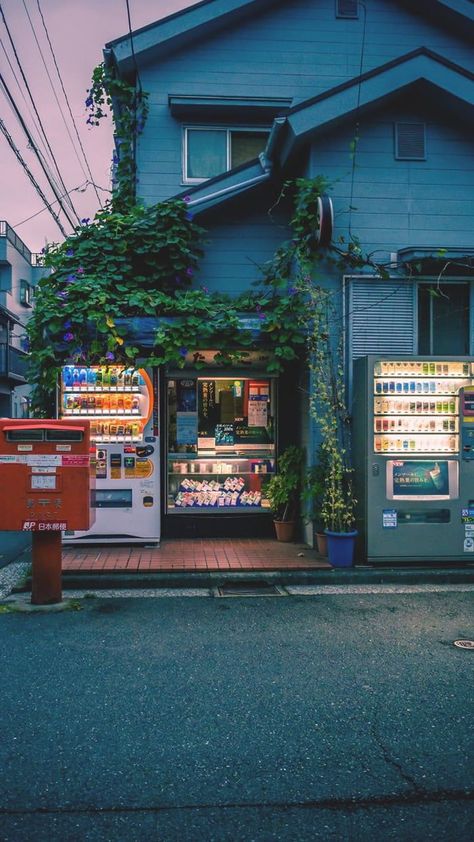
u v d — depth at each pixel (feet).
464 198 28.09
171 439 29.17
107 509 26.17
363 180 27.66
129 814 9.49
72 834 9.02
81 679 14.48
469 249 26.71
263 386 29.66
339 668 15.26
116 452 26.22
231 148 32.89
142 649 16.46
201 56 32.40
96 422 26.27
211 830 9.14
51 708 12.99
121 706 13.12
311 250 26.94
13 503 19.48
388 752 11.33
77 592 21.77
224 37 32.50
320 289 25.89
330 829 9.19
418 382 24.39
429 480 24.36
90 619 18.92
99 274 27.07
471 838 9.00
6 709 12.92
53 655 15.96
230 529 29.19
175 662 15.58
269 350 27.04
